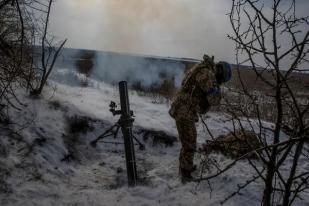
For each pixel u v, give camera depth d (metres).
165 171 5.39
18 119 5.50
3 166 4.36
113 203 4.17
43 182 4.41
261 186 4.28
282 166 5.08
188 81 4.74
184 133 4.71
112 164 5.79
